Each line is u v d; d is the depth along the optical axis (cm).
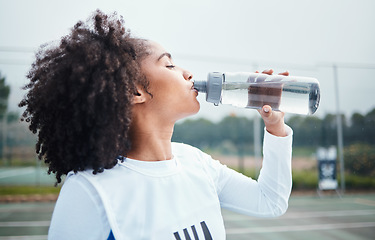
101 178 77
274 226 683
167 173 84
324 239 586
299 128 1118
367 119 1020
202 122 1238
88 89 73
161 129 88
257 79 111
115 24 84
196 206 86
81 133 76
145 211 77
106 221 74
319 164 1080
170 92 84
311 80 115
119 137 78
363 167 1100
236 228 666
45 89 77
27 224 690
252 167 1243
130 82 80
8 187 1115
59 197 75
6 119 1212
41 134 84
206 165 100
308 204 955
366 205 932
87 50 75
